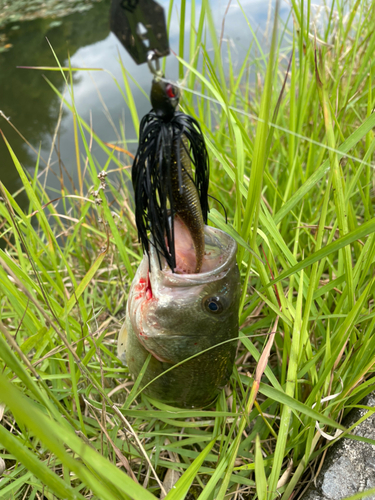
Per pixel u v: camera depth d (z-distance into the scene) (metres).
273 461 0.29
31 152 1.03
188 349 0.30
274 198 0.43
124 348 0.38
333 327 0.38
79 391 0.34
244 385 0.39
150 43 0.19
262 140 0.25
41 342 0.33
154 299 0.29
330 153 0.27
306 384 0.35
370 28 0.51
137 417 0.34
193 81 0.51
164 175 0.22
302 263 0.28
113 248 0.53
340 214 0.31
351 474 0.29
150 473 0.34
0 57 1.68
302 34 0.41
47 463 0.31
